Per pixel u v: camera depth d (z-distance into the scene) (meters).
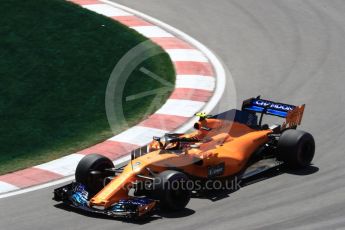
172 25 83.19
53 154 55.38
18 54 76.12
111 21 82.81
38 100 67.12
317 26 82.38
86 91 68.12
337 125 57.44
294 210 42.50
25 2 87.12
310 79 68.25
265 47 76.94
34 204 45.09
